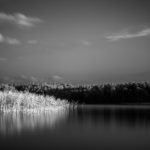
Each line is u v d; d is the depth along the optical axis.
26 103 75.62
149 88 161.00
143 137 33.78
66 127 42.78
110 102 160.25
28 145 29.14
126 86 164.50
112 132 37.81
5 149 27.48
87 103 159.50
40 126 44.22
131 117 60.00
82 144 29.69
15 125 45.06
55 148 27.75
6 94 74.94
